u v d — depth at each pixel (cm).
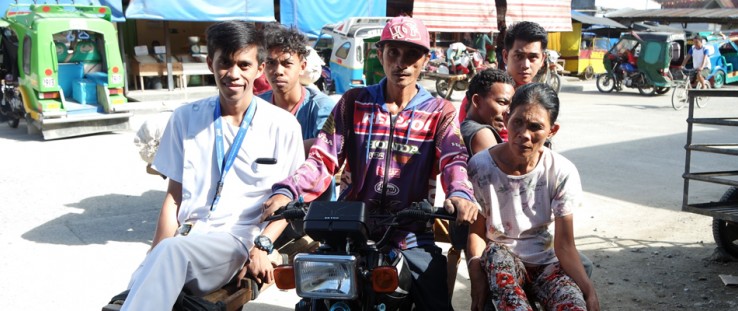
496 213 311
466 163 300
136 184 788
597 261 533
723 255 522
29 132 1138
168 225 321
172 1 1472
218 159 317
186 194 318
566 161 306
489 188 311
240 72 311
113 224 632
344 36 1673
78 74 1163
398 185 308
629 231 615
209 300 296
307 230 255
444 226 383
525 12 2184
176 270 274
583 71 2609
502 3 2167
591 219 655
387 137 310
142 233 607
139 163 903
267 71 413
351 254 254
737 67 2200
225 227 311
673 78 1972
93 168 869
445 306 293
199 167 319
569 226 300
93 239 588
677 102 1644
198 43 1727
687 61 1966
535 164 305
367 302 261
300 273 249
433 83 2191
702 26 3731
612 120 1414
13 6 1234
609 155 992
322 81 1722
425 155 308
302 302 274
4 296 461
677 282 485
